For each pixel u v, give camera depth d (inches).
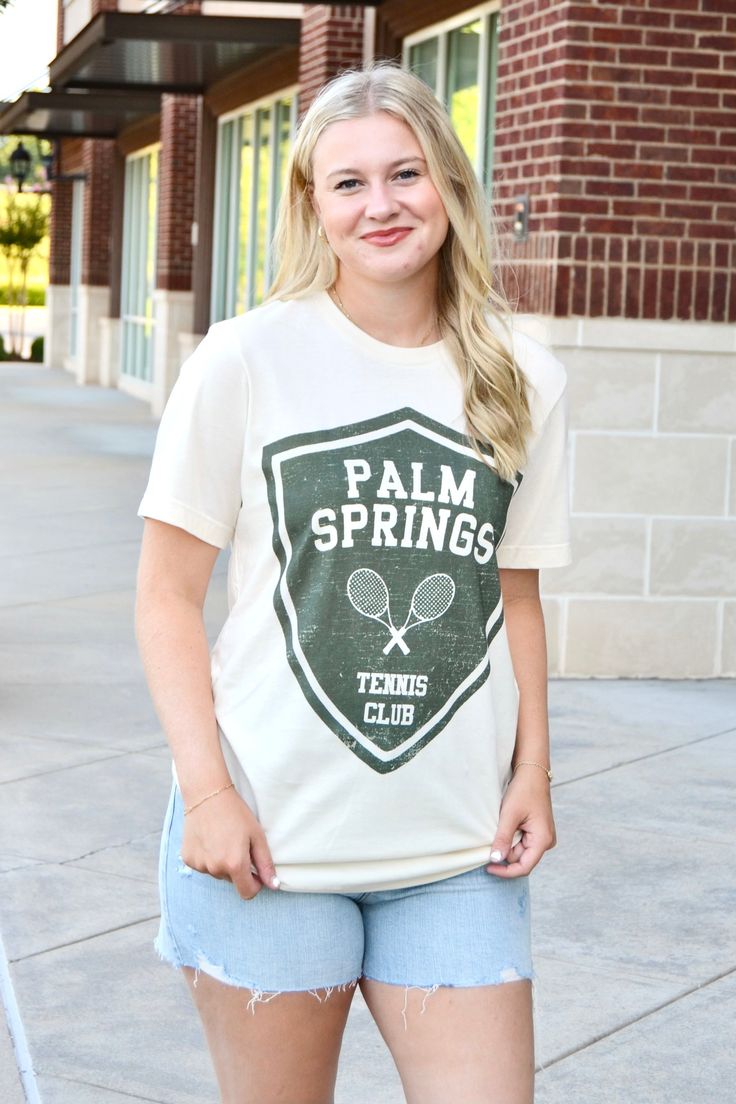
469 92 394.3
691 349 295.9
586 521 298.8
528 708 93.1
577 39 287.6
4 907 175.5
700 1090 135.3
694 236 294.7
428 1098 87.2
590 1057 140.9
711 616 305.3
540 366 92.0
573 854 196.2
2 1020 148.7
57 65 716.7
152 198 950.4
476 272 89.2
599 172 290.7
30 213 1547.7
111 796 218.1
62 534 454.6
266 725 84.7
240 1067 87.6
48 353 1310.3
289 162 90.7
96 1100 132.1
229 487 86.4
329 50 483.8
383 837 85.1
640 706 279.6
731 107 293.3
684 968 161.5
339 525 83.8
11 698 272.7
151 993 154.3
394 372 87.2
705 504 301.9
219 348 86.0
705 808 217.8
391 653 84.0
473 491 86.0
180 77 716.7
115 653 309.6
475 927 87.0
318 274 89.7
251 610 86.0
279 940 85.6
